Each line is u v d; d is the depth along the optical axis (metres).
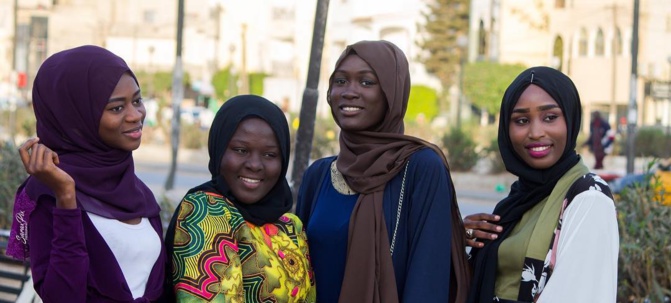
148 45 42.41
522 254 3.49
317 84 5.31
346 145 3.78
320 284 3.72
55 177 2.95
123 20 42.75
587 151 25.19
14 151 8.07
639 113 32.44
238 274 3.29
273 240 3.51
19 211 3.15
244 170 3.45
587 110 34.09
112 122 3.15
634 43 17.58
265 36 42.12
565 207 3.42
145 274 3.23
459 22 35.44
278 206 3.57
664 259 5.17
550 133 3.50
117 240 3.15
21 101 33.53
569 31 34.78
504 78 31.95
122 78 3.19
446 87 35.19
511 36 35.09
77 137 3.15
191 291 3.21
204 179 20.33
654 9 32.66
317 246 3.73
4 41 42.22
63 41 42.47
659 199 5.65
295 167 5.32
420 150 3.68
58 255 2.97
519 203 3.63
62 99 3.13
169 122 28.55
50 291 2.98
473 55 35.28
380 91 3.68
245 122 3.46
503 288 3.55
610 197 3.38
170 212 7.37
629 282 5.36
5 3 42.44
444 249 3.56
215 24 42.06
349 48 3.72
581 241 3.32
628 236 5.29
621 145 26.17
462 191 19.20
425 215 3.58
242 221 3.40
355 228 3.61
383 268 3.57
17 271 5.41
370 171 3.65
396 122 3.74
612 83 33.00
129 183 3.24
